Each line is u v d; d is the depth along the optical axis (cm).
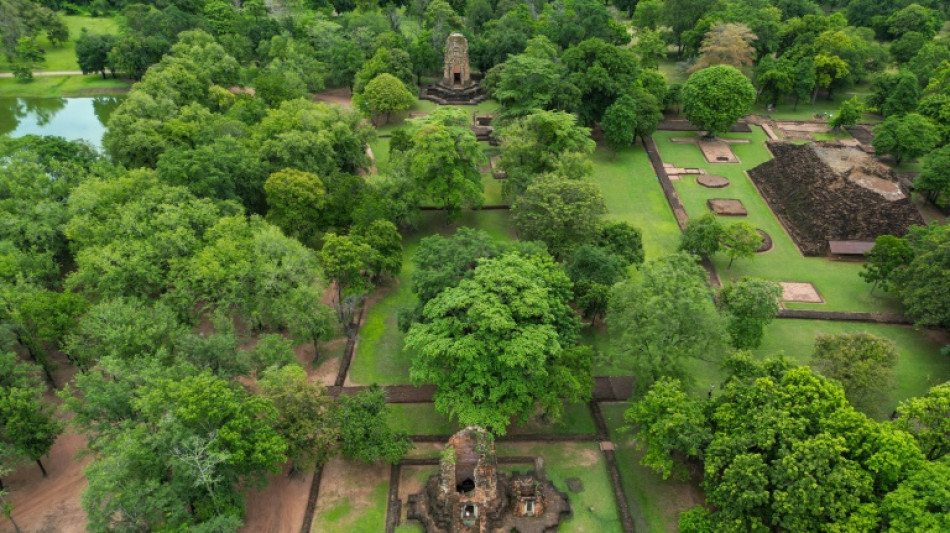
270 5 18312
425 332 5653
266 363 5878
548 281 6100
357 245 7431
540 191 7925
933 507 4225
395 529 5197
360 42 14362
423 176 8775
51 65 15762
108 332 5722
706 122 11512
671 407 5088
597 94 11600
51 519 5250
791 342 7138
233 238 7112
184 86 11606
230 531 4366
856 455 4594
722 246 8444
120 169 8631
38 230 7288
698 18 15712
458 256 6525
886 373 5506
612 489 5525
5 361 5500
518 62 11275
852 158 9669
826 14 18338
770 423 4716
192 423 4641
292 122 9512
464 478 5478
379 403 5666
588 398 5844
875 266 7712
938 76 12488
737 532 4466
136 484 4434
